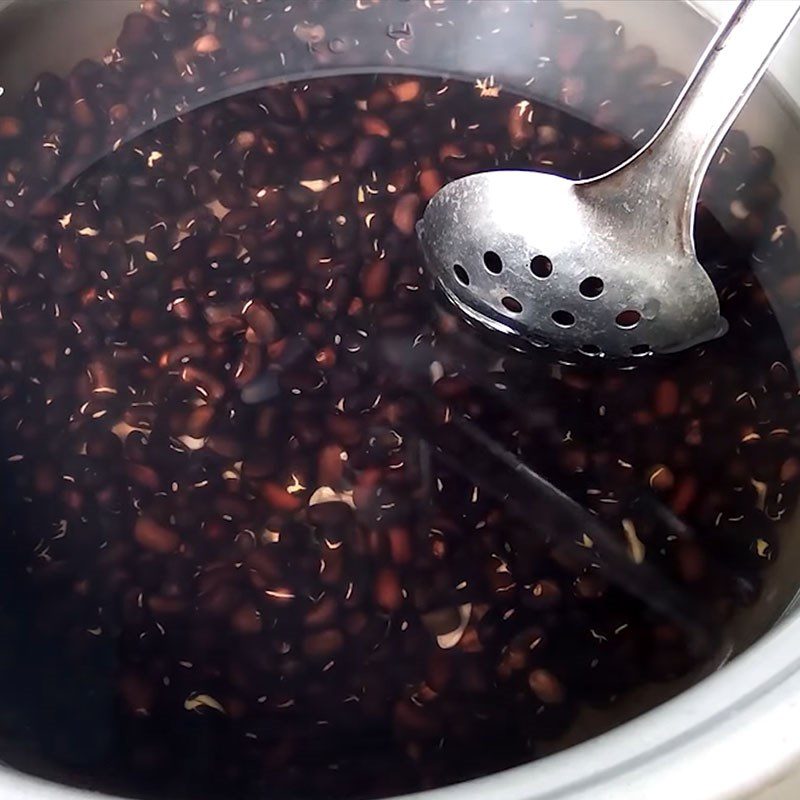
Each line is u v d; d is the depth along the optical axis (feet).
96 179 1.66
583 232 1.42
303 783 1.32
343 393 1.52
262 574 1.43
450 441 1.50
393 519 1.46
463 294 1.53
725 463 1.47
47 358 1.55
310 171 1.65
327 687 1.38
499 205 1.45
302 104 1.70
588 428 1.50
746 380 1.50
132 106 1.70
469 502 1.47
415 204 1.61
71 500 1.47
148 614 1.41
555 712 1.35
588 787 1.04
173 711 1.37
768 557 1.40
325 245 1.60
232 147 1.67
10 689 1.37
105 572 1.43
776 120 1.58
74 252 1.61
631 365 1.52
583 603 1.41
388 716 1.36
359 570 1.43
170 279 1.59
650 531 1.44
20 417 1.52
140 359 1.55
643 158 1.37
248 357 1.53
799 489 1.43
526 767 1.07
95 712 1.36
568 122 1.68
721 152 1.60
